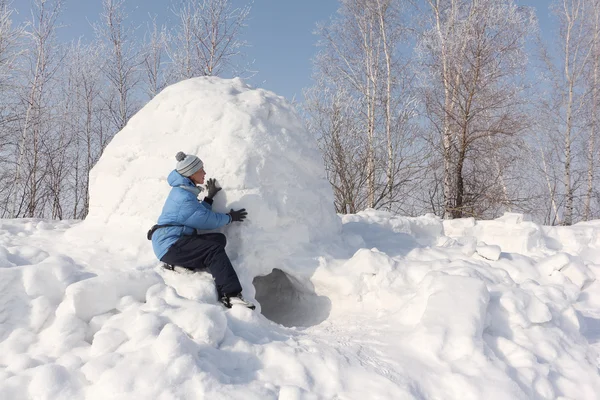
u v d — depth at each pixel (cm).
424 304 281
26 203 1426
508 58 1298
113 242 358
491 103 1283
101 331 227
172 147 359
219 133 351
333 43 1512
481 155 1344
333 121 1454
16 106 1313
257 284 416
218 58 1507
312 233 383
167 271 317
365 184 1463
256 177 343
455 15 1358
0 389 183
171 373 187
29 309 251
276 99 408
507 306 273
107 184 384
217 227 315
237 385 194
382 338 262
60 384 187
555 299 307
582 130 1605
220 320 238
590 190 1595
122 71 1594
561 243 585
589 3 1611
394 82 1488
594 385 236
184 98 382
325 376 211
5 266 283
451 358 232
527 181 1828
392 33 1484
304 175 384
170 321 234
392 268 352
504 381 215
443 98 1379
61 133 1526
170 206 309
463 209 1289
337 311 349
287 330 291
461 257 425
